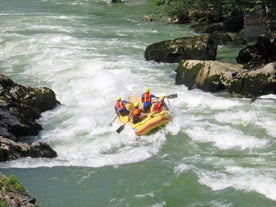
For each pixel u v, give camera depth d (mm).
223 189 18953
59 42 46750
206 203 18078
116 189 19484
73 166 21547
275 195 18266
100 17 64062
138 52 43094
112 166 21594
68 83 34125
